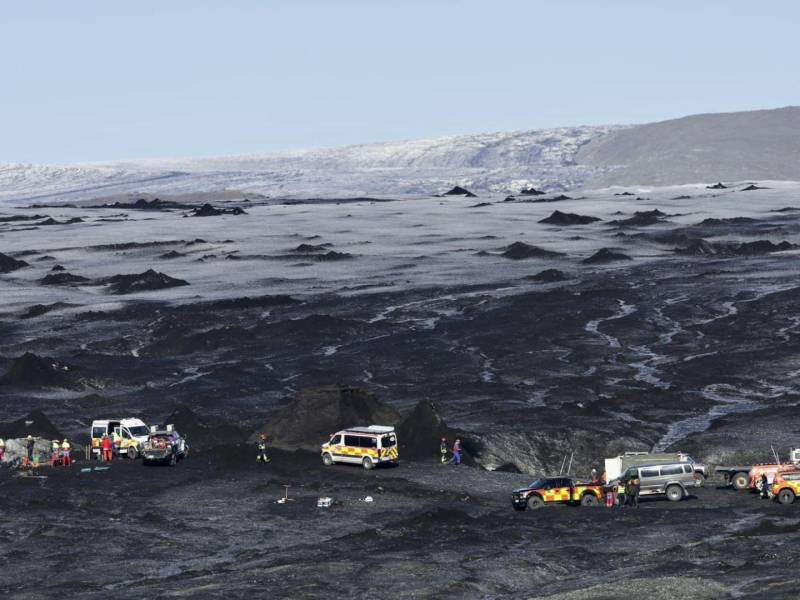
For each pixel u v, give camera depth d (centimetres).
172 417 9094
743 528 5434
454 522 5744
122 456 7831
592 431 8838
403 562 4834
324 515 6056
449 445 7919
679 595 3997
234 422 10031
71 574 4912
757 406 10219
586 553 5016
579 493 6288
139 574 4916
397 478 6950
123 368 13425
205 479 7000
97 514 6134
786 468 6297
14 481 6994
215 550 5359
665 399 10475
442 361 13188
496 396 10906
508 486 6981
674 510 6038
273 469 7262
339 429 8288
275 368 13175
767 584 4031
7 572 4978
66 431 9519
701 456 8112
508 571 4681
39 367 12312
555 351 13625
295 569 4728
